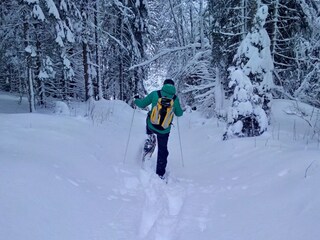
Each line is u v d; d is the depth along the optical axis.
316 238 2.85
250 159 6.01
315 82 11.55
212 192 4.85
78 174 4.68
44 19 12.70
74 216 3.38
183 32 21.66
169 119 5.88
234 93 8.04
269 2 8.96
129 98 25.91
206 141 8.94
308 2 10.40
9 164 3.86
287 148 6.09
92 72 20.44
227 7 9.87
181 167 6.89
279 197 3.91
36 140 5.74
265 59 7.95
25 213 3.05
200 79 16.30
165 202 4.48
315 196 3.50
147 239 3.30
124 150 7.61
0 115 7.80
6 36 13.99
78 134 7.29
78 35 17.11
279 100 11.63
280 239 3.06
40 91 16.38
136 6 23.12
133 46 23.61
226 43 10.26
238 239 3.25
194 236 3.40
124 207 4.05
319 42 10.88
